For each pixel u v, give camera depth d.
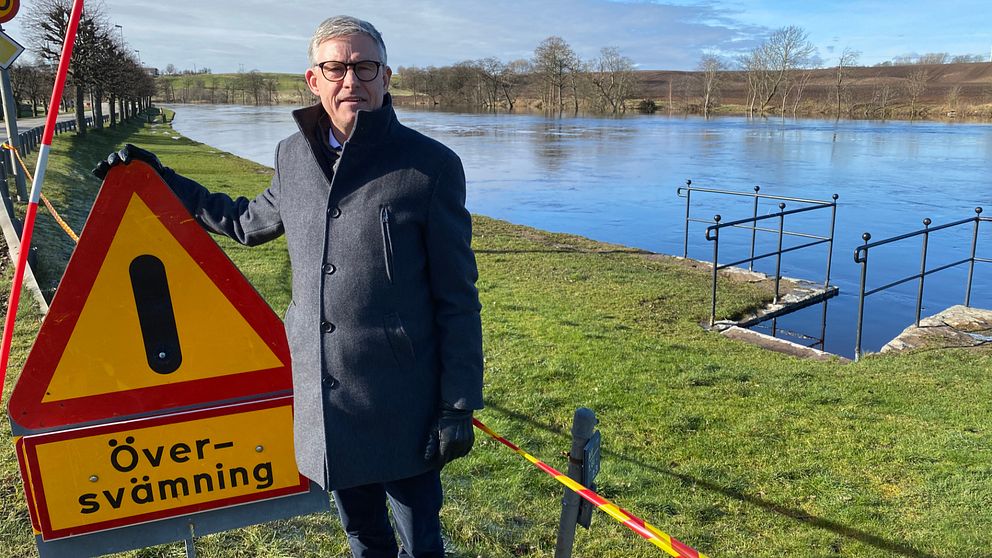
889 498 3.66
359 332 1.81
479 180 25.89
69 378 1.96
